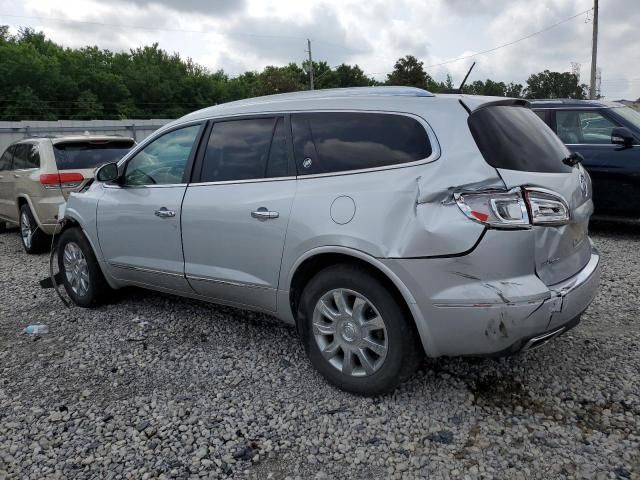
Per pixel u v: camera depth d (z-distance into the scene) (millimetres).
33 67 59938
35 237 7859
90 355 4047
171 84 74312
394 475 2639
